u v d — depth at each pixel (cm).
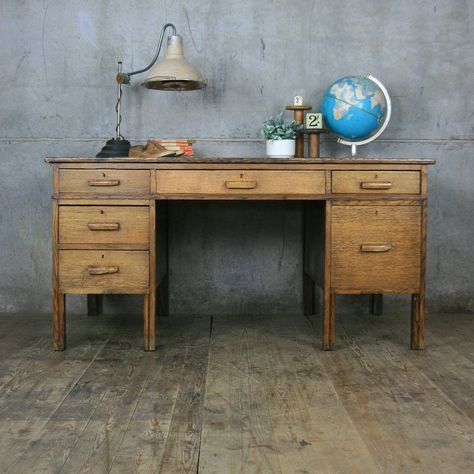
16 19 384
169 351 313
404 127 393
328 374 276
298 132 356
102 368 284
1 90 386
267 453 196
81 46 385
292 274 396
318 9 388
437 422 222
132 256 312
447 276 397
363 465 188
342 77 387
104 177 310
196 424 219
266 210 396
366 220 312
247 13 387
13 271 393
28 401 241
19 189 390
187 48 387
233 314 396
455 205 395
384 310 399
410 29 389
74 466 187
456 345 325
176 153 331
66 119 388
